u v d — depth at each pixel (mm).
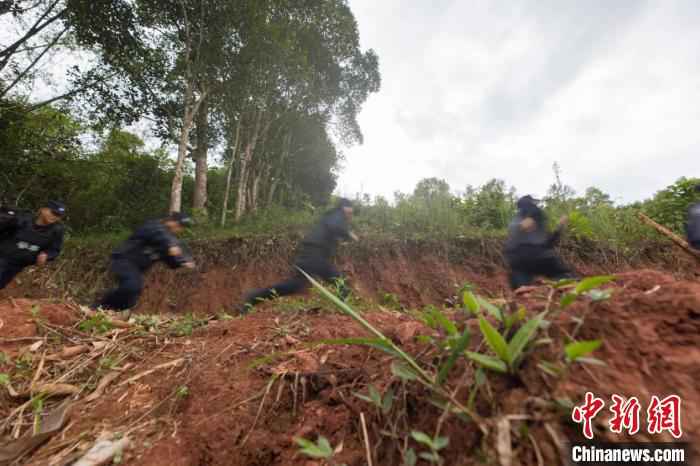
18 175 9117
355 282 6152
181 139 8820
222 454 1126
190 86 9094
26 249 3564
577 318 901
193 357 1908
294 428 1158
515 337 815
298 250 6988
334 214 4062
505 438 682
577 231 6246
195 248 7121
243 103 10398
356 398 1145
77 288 6855
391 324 2172
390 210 7793
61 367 1972
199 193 10664
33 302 2734
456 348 827
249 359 1748
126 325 2674
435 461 771
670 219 6398
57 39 9398
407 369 904
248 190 13320
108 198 10852
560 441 672
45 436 1312
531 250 3488
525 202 3631
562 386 744
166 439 1239
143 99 9719
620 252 6129
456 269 6422
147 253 3766
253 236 7344
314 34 11461
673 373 749
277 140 14953
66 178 10125
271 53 9602
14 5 8633
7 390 1690
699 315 856
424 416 900
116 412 1495
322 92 13344
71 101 9352
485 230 7172
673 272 5609
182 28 9398
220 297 6426
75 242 7801
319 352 1651
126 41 8883
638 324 879
